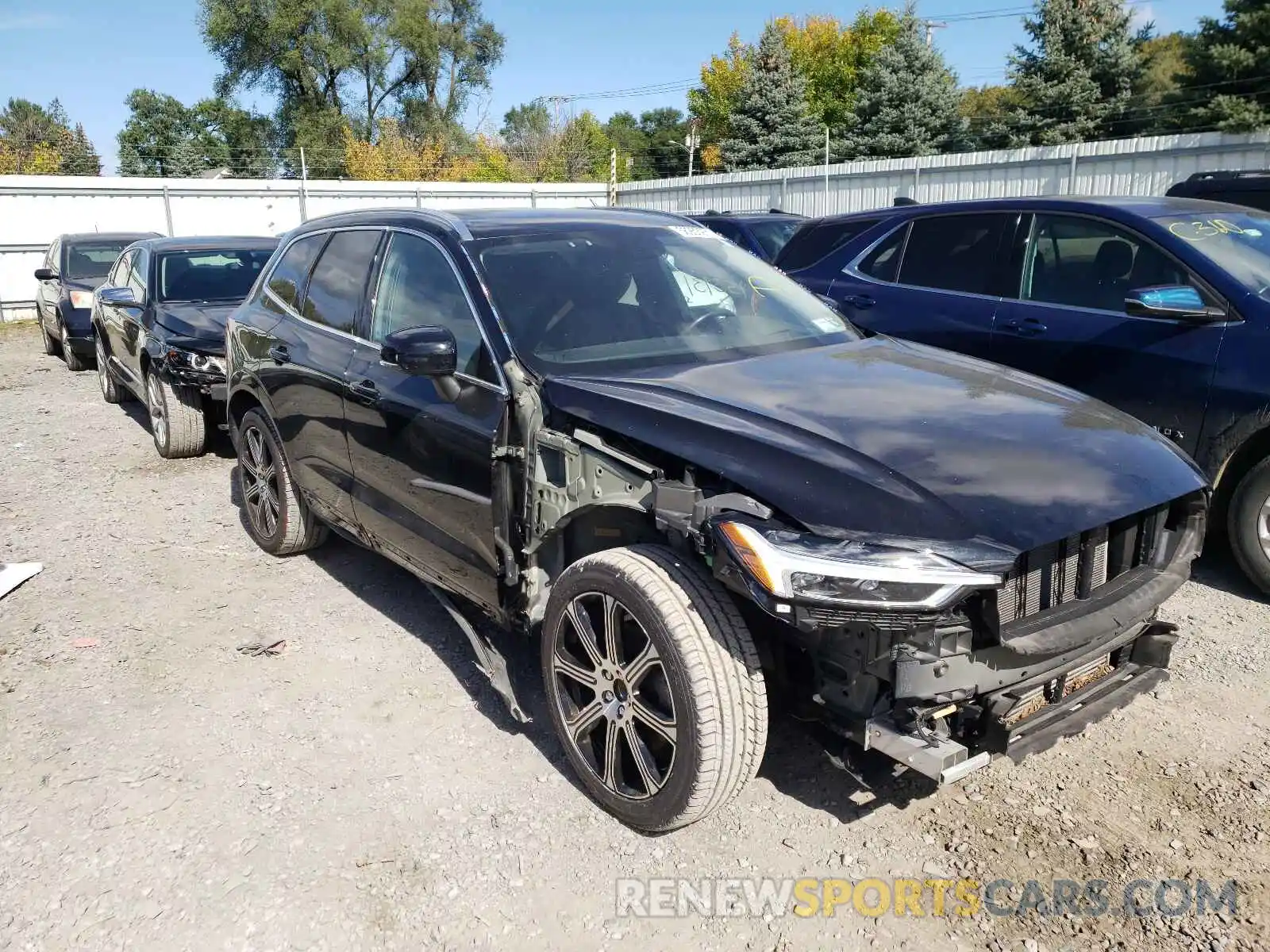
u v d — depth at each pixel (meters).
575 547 3.35
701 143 57.53
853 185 22.80
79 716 3.71
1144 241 5.02
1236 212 5.36
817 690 2.71
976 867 2.82
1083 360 5.11
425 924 2.63
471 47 49.75
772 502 2.54
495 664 3.51
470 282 3.59
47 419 9.60
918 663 2.43
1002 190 19.95
